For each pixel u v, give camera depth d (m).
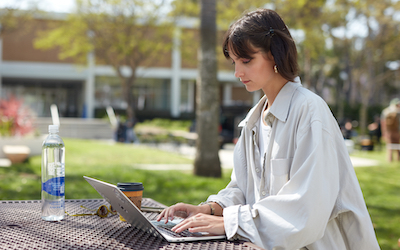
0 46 29.39
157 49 23.05
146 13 21.27
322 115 1.43
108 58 22.70
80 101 34.38
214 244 1.29
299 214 1.31
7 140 11.16
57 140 1.62
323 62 27.89
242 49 1.48
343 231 1.48
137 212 1.31
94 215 1.73
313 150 1.36
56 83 34.06
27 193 6.20
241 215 1.38
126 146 14.65
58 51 31.11
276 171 1.49
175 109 33.53
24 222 1.56
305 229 1.29
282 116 1.51
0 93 30.45
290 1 14.24
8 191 6.30
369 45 20.27
